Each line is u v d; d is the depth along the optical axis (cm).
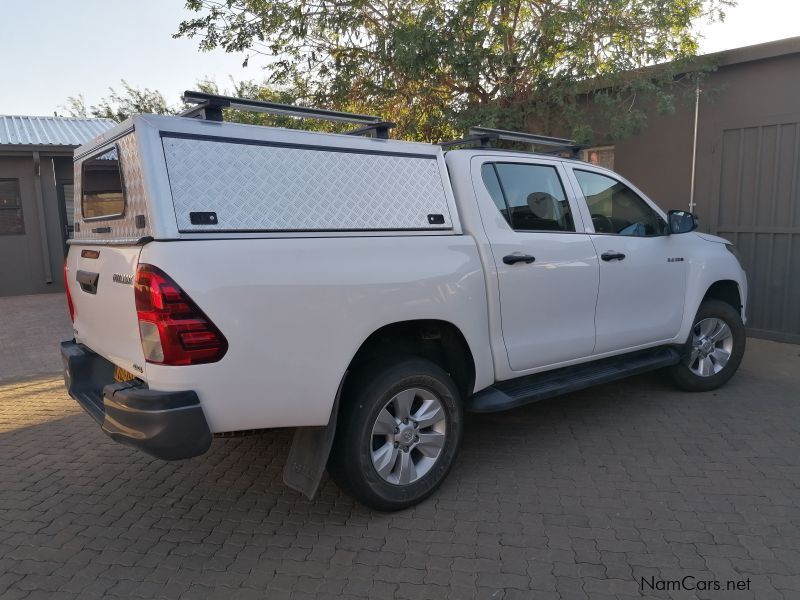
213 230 292
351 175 343
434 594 281
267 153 318
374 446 354
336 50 862
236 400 294
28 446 474
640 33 750
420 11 801
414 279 348
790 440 448
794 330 725
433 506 362
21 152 1261
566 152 549
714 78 763
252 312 294
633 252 475
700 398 545
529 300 409
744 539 319
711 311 548
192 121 300
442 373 366
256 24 828
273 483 400
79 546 329
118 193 323
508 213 411
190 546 327
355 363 352
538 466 413
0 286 1318
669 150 818
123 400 289
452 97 848
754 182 742
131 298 296
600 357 461
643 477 393
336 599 280
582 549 314
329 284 316
